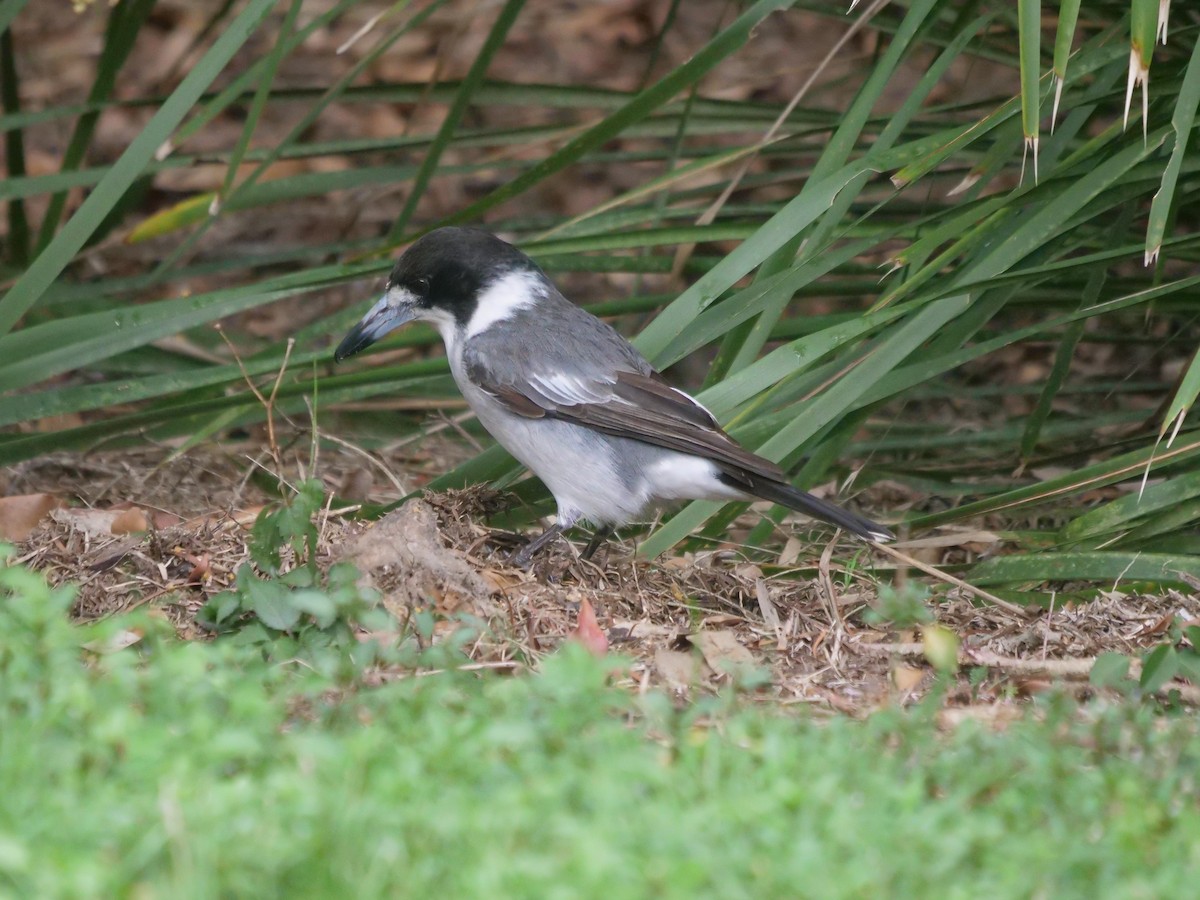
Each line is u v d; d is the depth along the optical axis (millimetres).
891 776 6613
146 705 7105
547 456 10719
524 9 23266
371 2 22922
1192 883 5664
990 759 7070
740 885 5426
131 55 22016
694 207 13555
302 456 14164
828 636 9648
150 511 11766
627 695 8031
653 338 10727
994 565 10945
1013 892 5570
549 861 5344
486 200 11555
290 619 8516
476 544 10469
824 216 11039
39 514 11047
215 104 10383
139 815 5543
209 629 8969
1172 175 9148
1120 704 8641
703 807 6012
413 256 11211
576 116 21875
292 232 19781
